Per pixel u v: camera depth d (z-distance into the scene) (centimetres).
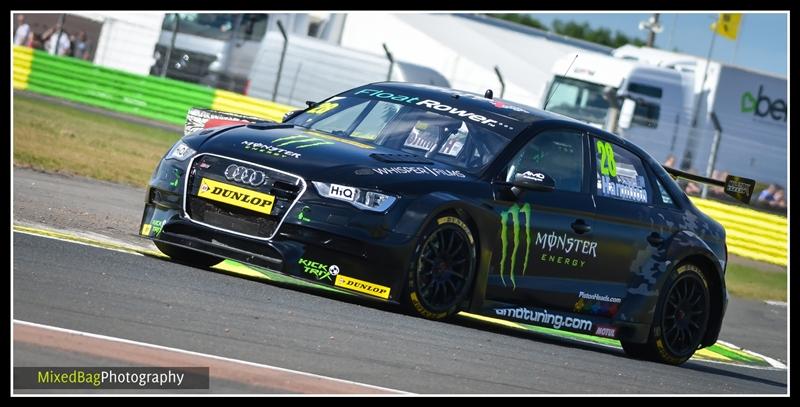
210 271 2033
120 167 4803
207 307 1591
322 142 1997
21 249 1817
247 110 7525
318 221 1848
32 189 3309
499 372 1547
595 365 1844
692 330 2284
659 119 7331
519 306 2023
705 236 2316
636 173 2266
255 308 1658
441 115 2131
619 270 2159
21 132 5244
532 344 1958
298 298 1852
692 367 2273
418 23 8538
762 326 3778
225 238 1895
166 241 1947
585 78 7362
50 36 8688
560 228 2062
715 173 7331
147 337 1318
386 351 1527
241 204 1889
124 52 8419
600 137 2233
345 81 7906
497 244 1981
